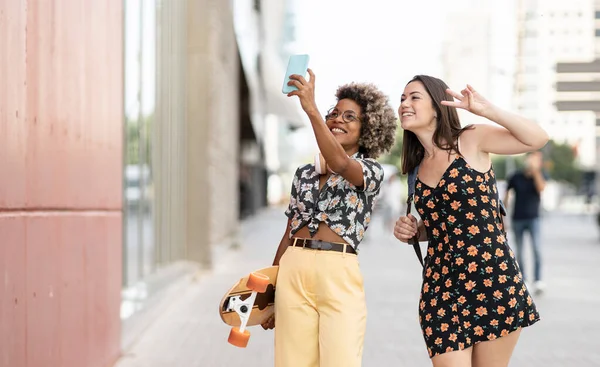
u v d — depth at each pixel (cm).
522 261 1047
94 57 533
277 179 5544
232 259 1484
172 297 927
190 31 1271
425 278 357
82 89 501
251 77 2194
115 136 602
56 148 442
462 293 341
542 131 337
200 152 1266
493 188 349
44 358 414
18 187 374
